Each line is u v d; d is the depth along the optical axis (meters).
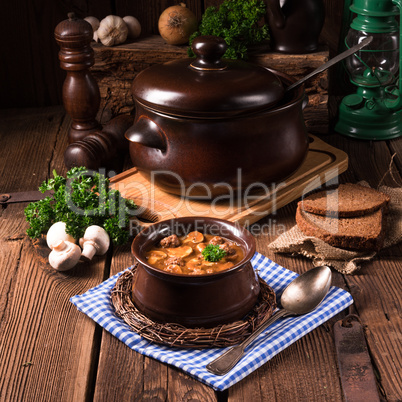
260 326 1.30
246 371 1.25
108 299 1.36
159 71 1.50
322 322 1.32
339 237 1.44
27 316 1.36
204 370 1.25
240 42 1.71
